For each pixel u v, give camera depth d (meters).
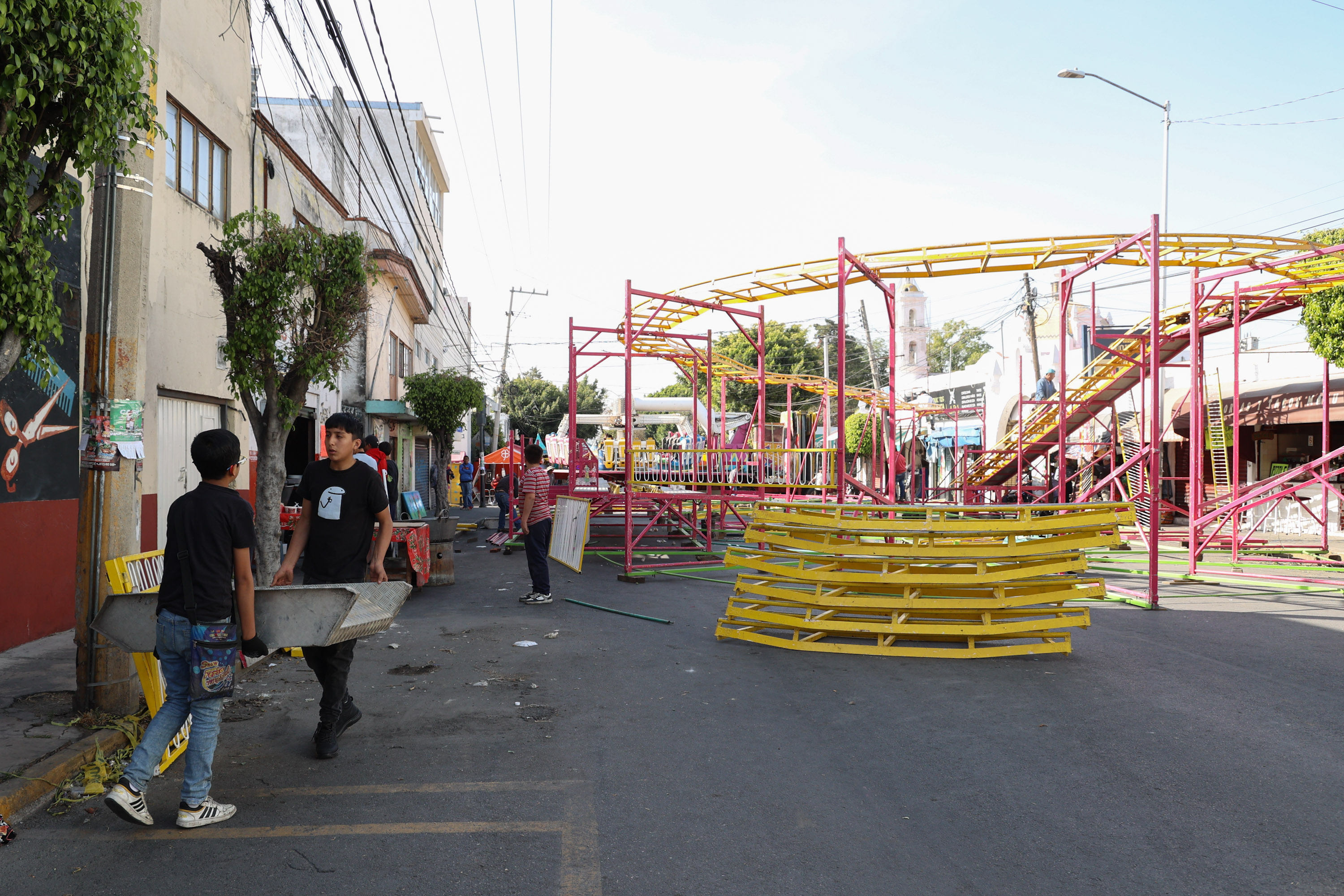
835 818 3.80
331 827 3.68
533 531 9.96
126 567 4.77
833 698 5.84
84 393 4.95
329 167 23.55
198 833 3.62
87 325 4.96
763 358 15.58
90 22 3.64
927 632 7.18
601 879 3.22
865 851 3.47
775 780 4.28
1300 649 7.48
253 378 7.53
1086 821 3.76
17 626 6.67
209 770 3.71
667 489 15.27
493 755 4.65
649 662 6.94
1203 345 18.09
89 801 3.95
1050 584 7.31
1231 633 8.24
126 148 5.06
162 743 3.67
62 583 7.29
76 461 7.51
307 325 8.05
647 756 4.64
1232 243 11.68
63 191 3.97
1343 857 3.40
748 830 3.68
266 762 4.52
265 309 7.48
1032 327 27.50
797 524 7.73
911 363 59.91
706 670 6.67
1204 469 22.73
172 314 9.43
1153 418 9.98
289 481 14.99
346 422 4.79
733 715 5.45
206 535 3.66
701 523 19.88
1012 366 29.91
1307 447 20.86
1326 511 15.41
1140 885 3.17
